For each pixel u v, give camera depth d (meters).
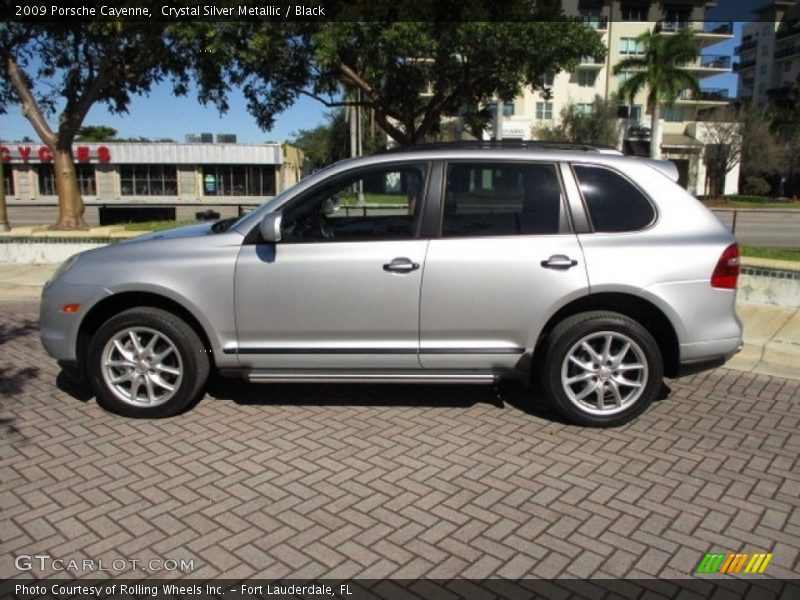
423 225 4.61
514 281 4.52
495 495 3.78
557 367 4.64
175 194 48.78
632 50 61.06
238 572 3.06
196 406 5.12
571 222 4.59
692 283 4.53
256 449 4.36
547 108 61.09
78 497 3.72
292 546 3.27
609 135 55.97
